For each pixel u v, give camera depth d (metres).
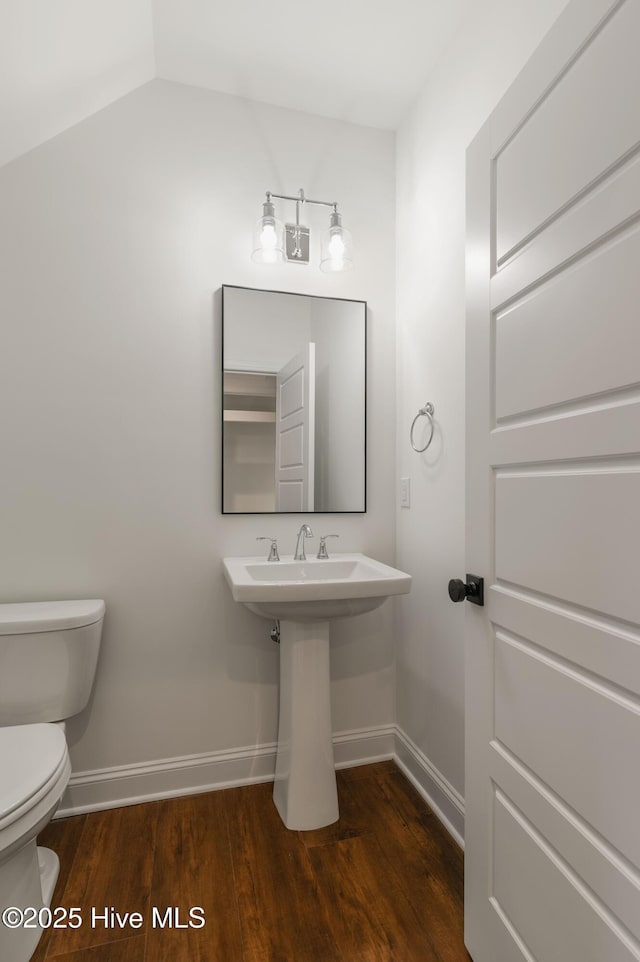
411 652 1.95
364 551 2.06
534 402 0.96
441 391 1.73
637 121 0.71
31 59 1.38
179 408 1.82
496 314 1.10
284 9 1.57
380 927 1.27
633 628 0.73
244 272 1.91
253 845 1.55
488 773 1.12
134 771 1.77
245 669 1.89
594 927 0.79
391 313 2.10
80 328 1.72
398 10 1.57
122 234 1.76
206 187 1.86
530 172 0.97
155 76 1.81
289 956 1.19
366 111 2.00
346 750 2.03
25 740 1.27
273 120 1.95
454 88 1.65
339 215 1.89
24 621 1.47
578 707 0.84
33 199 1.68
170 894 1.36
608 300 0.77
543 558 0.94
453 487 1.65
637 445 0.72
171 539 1.81
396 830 1.62
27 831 1.05
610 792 0.76
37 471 1.68
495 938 1.08
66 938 1.23
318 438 1.98
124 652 1.77
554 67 0.89
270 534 1.93
